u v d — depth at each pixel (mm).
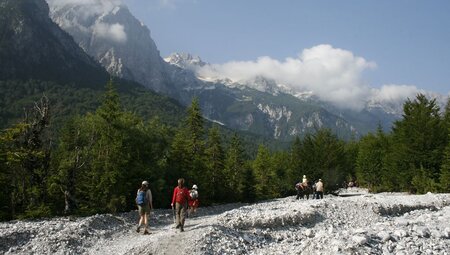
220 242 15820
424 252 12602
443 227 16547
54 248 17328
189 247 14914
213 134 53938
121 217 26969
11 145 30141
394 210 25844
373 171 69812
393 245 13297
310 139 63625
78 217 28172
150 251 15141
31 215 26609
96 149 33031
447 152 43594
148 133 41531
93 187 31656
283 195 74750
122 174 32188
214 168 52312
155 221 26609
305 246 14117
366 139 88250
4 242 17797
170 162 44250
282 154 88188
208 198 49469
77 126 37250
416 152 48562
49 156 31625
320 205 25047
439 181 46719
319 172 59500
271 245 16391
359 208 25203
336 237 14211
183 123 51406
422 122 49188
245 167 61062
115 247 17547
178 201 18547
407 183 50344
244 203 53000
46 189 30781
